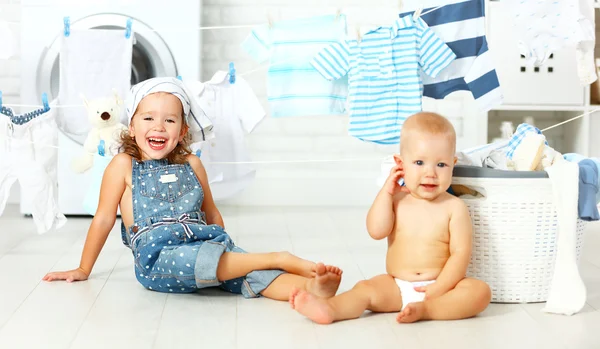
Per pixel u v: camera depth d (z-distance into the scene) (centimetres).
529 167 197
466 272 190
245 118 265
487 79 233
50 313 174
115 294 192
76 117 269
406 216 181
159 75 318
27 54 311
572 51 330
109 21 312
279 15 364
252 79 365
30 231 284
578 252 193
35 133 239
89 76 263
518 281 187
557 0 219
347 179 369
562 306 177
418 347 151
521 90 332
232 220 317
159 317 172
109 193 207
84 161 270
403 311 165
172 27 317
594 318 174
